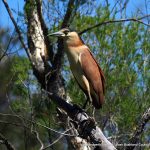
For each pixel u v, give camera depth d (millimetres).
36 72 12930
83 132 10891
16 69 13266
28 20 13328
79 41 13289
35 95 12961
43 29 13430
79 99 13984
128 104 13789
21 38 12727
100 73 13008
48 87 12883
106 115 13750
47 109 12633
